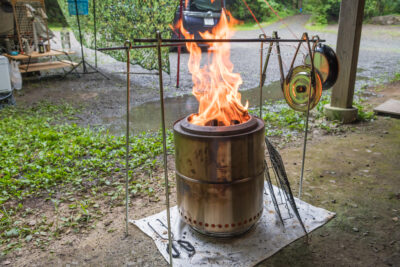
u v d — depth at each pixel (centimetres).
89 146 468
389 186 348
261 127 248
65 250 265
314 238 271
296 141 478
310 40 288
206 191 242
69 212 319
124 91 791
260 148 248
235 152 232
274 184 360
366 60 1163
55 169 396
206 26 1137
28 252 264
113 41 897
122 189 358
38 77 934
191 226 265
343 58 518
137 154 439
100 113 637
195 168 240
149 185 366
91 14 952
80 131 529
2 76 665
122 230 289
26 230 290
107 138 493
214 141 228
